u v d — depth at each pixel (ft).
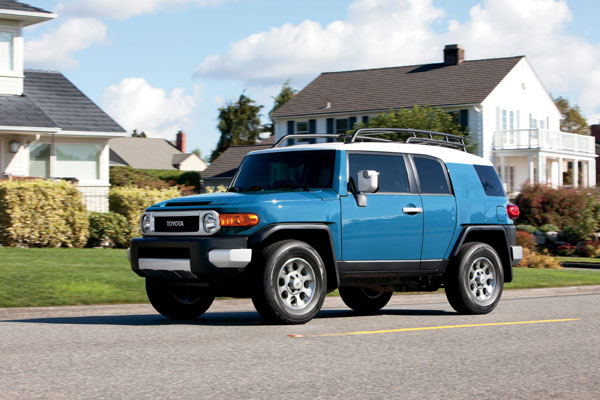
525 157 195.83
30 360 26.81
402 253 40.14
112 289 48.80
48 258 63.62
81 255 67.36
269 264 35.19
